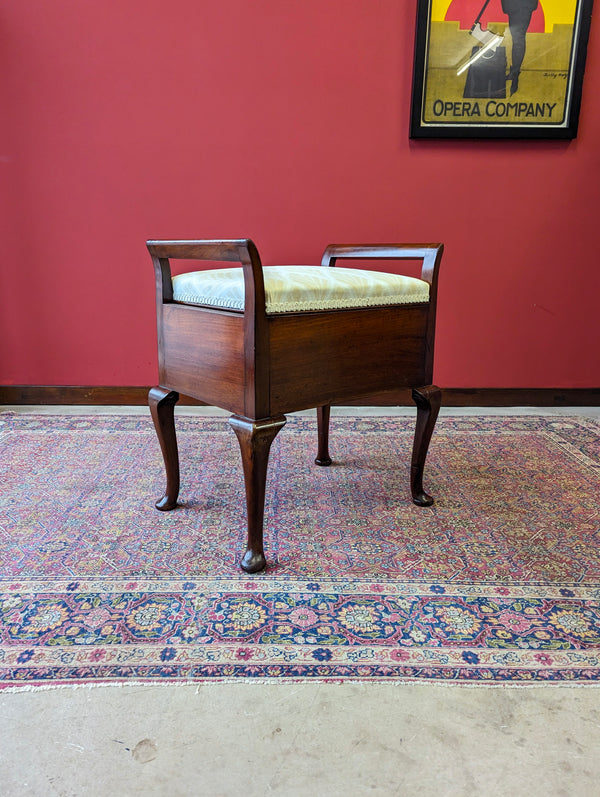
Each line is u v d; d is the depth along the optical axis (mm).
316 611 1153
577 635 1086
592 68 2312
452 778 793
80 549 1380
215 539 1437
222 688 952
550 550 1392
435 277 1521
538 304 2549
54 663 1000
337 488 1745
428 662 1013
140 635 1074
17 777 790
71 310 2520
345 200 2432
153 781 786
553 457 2002
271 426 1216
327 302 1277
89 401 2596
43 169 2375
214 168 2391
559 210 2455
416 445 1597
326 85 2318
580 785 784
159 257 1420
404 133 2369
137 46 2273
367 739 856
